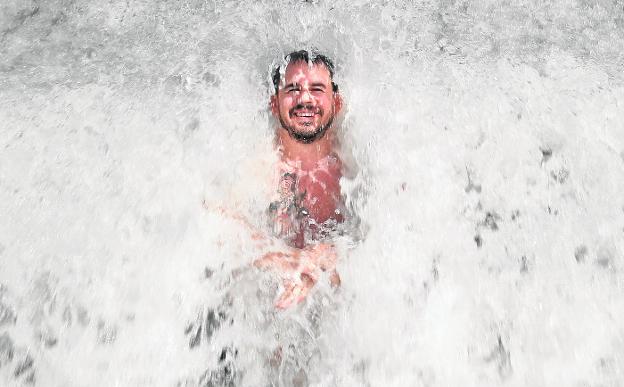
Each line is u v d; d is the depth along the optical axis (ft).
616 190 6.43
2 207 6.31
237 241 6.00
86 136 6.91
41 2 8.53
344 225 6.16
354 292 5.83
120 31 8.16
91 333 5.80
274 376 5.76
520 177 6.54
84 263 6.03
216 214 6.12
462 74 7.45
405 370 5.62
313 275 5.82
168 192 6.34
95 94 7.36
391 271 5.93
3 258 6.04
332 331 5.79
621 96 7.21
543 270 5.99
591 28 8.11
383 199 6.31
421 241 6.10
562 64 7.62
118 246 6.11
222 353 5.82
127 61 7.79
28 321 5.81
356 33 7.83
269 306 5.83
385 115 6.89
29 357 5.70
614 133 6.86
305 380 5.70
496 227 6.23
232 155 6.51
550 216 6.30
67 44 8.04
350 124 6.73
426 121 6.92
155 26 8.20
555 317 5.75
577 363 5.57
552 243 6.13
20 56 7.86
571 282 5.92
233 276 5.93
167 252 6.05
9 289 5.91
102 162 6.66
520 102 7.16
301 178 6.27
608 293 5.85
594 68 7.57
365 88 7.13
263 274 5.87
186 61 7.70
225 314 5.89
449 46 7.78
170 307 5.89
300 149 6.32
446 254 6.06
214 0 8.34
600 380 5.49
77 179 6.53
